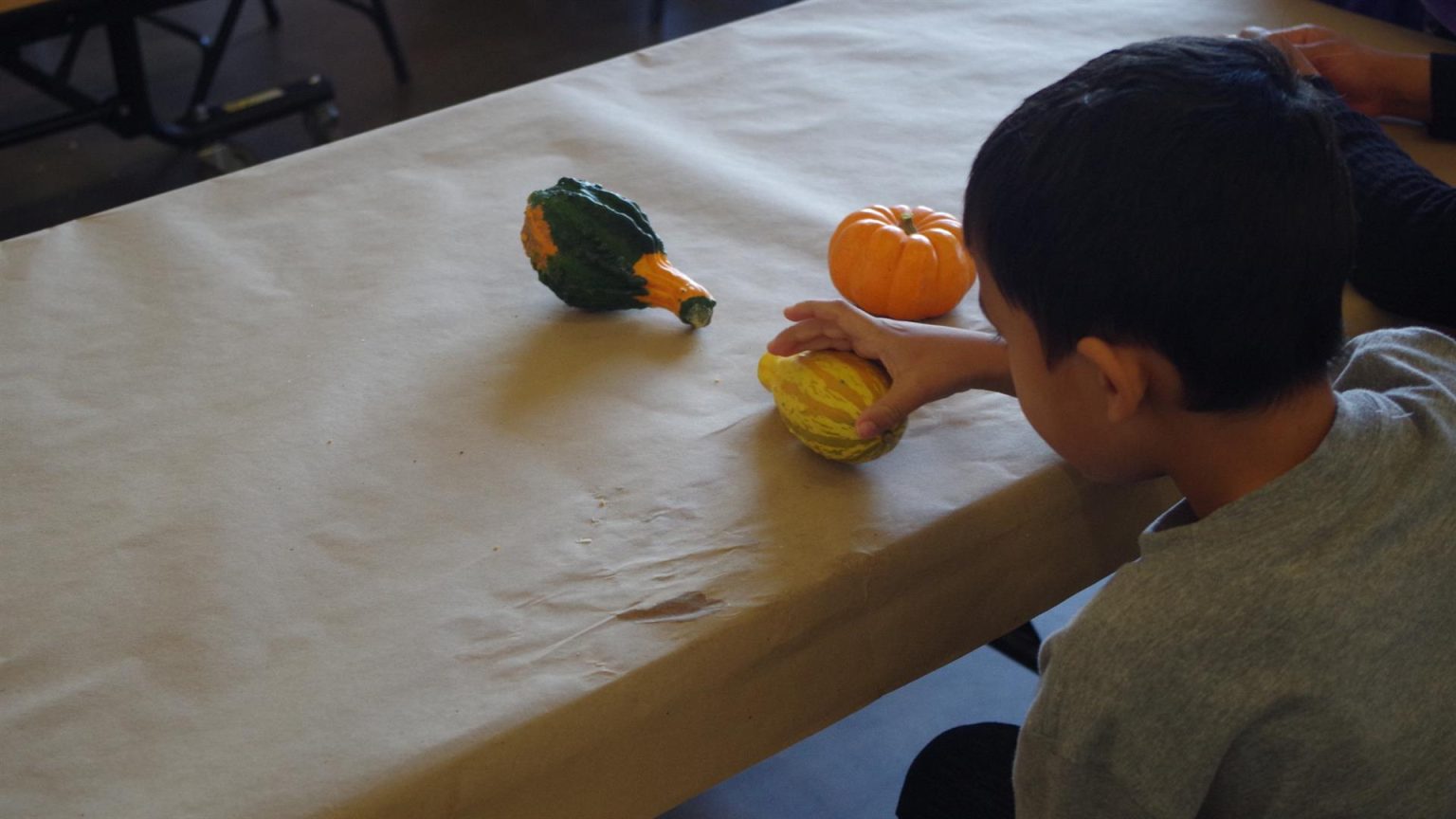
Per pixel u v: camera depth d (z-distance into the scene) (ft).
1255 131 1.82
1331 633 1.88
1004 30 4.40
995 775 2.92
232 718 2.08
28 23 6.14
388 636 2.23
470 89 9.86
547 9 11.00
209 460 2.62
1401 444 2.01
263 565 2.37
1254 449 2.06
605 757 2.18
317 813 1.94
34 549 2.41
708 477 2.57
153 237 3.35
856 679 2.50
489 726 2.06
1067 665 1.97
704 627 2.24
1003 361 2.63
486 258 3.28
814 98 3.99
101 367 2.89
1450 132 3.82
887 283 2.97
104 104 7.75
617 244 2.95
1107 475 2.26
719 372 2.87
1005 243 1.99
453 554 2.40
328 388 2.82
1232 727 1.91
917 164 3.63
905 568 2.43
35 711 2.09
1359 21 4.45
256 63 10.21
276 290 3.15
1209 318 1.85
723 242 3.30
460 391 2.81
